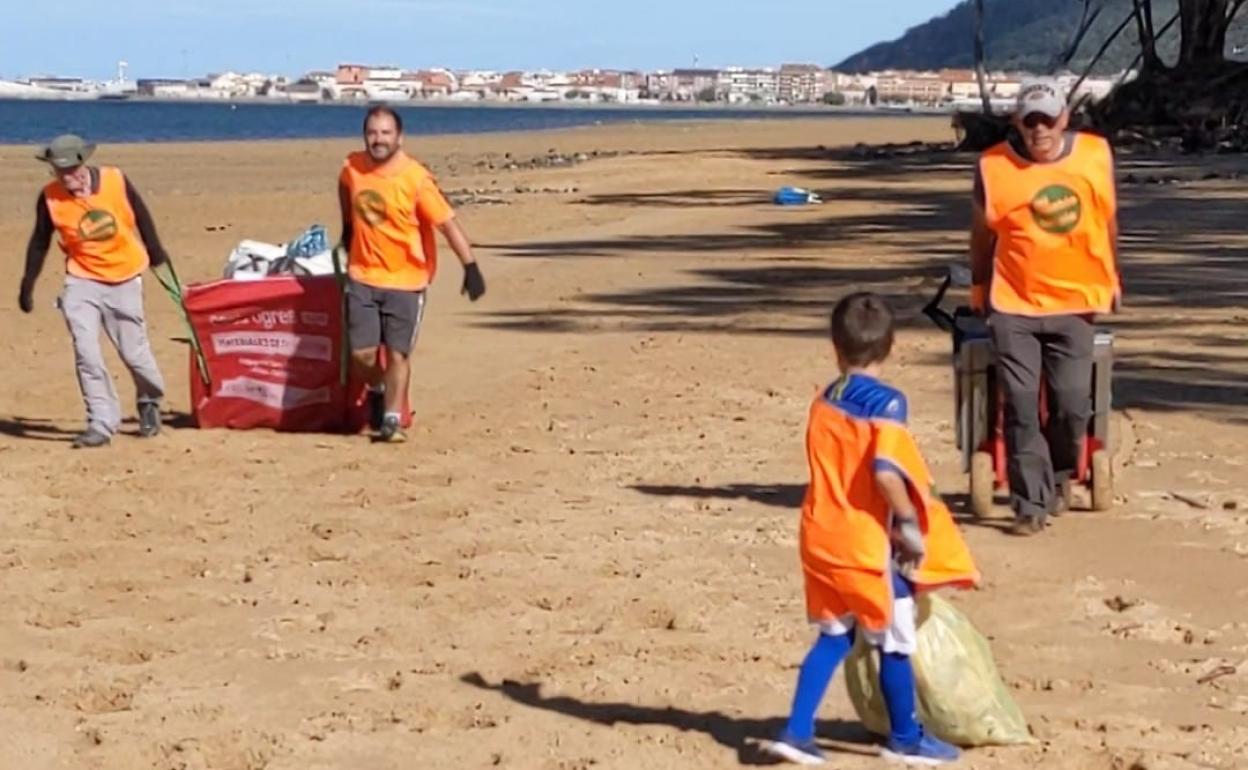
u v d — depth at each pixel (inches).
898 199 1518.2
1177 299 786.8
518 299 816.3
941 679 263.9
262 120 6013.8
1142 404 543.2
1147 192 1529.3
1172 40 5595.5
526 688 299.9
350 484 452.4
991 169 394.9
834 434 254.2
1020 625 332.5
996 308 395.2
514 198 1567.4
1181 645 322.0
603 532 401.1
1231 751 268.4
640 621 337.7
